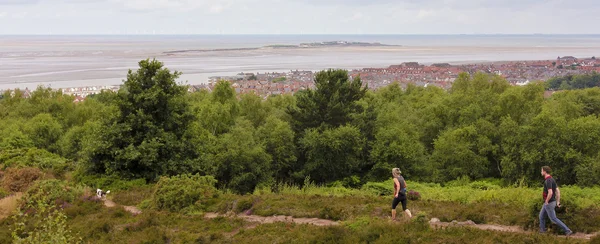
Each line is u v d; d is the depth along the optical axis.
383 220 13.38
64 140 33.28
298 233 12.71
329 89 32.09
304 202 16.25
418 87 58.38
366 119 31.31
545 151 26.00
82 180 20.50
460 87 42.41
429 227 12.44
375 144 29.25
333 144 27.47
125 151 20.69
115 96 22.00
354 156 29.00
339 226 12.91
